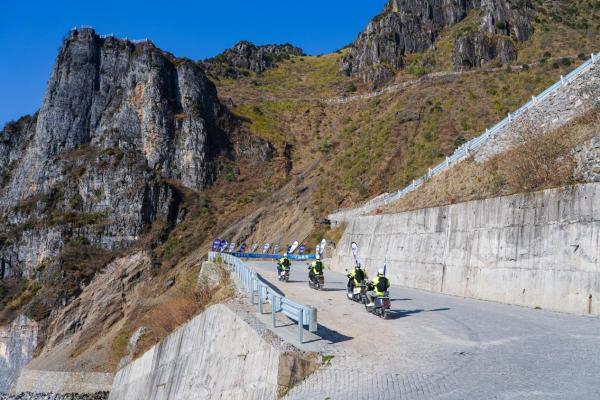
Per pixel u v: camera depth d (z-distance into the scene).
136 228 57.38
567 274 15.58
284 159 70.38
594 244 14.91
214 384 13.33
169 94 70.88
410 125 56.06
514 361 9.81
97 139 68.56
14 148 76.88
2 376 45.47
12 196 68.25
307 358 10.59
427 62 79.94
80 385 37.06
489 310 16.19
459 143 46.97
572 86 25.97
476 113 53.03
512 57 69.50
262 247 49.84
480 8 86.25
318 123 80.50
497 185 22.14
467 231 21.05
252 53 120.88
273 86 101.88
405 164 48.41
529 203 17.80
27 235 58.84
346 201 48.50
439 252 22.77
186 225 58.28
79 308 48.00
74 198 62.16
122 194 60.22
